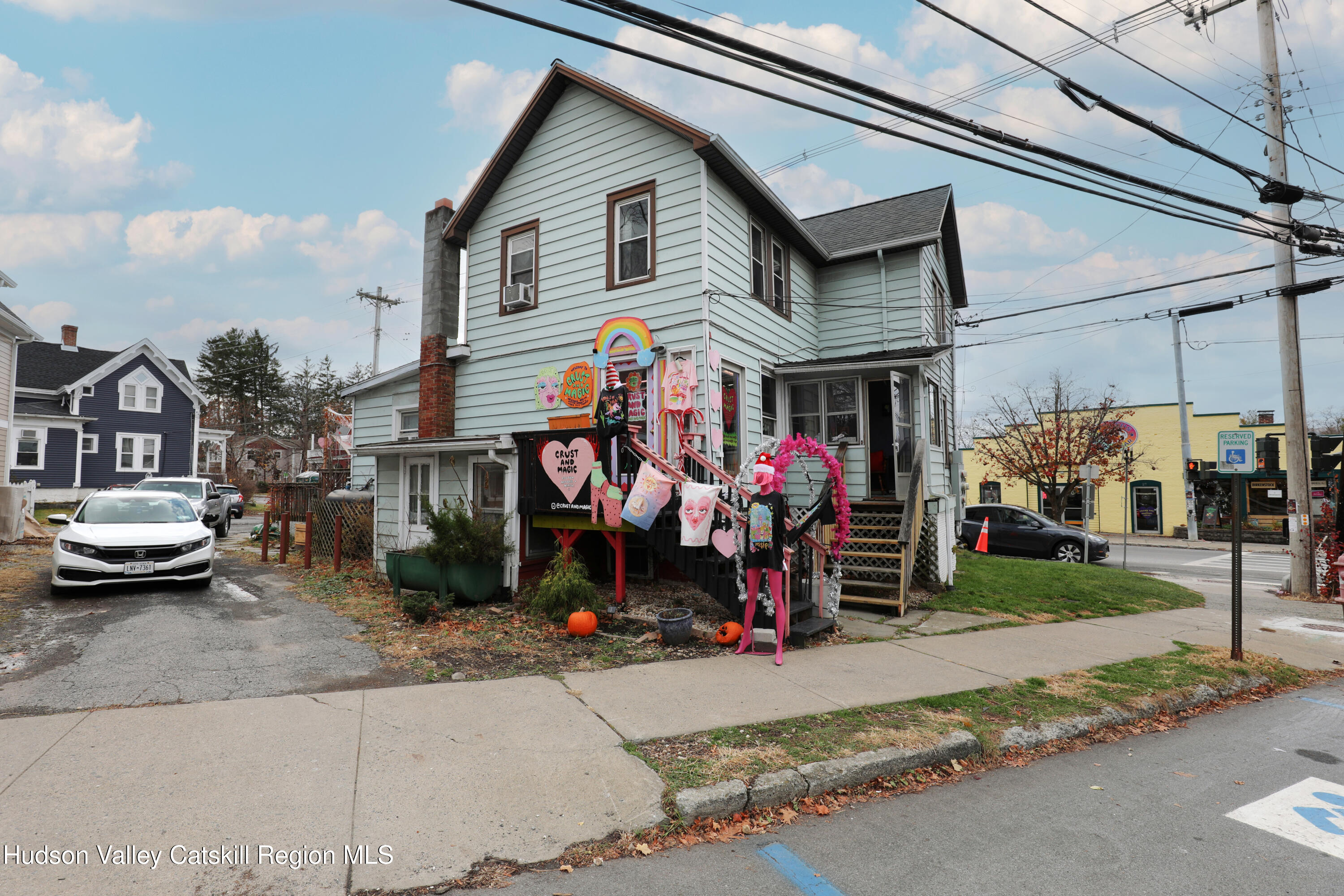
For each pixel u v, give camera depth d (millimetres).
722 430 9547
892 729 4715
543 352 11242
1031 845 3432
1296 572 13039
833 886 3014
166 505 10844
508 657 6633
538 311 11352
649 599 9594
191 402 32406
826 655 6883
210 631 7441
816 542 8180
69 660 6195
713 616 8539
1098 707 5473
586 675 5988
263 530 14453
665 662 6508
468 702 5160
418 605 8016
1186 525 27953
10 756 4020
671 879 3049
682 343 9531
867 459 11227
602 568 11094
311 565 12852
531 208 11578
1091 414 26750
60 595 9312
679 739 4461
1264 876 3172
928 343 13719
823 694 5516
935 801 3979
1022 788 4176
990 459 32250
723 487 8562
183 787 3672
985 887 3027
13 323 16375
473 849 3182
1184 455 26094
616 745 4344
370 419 15234
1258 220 9391
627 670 6172
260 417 57250
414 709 4988
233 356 53375
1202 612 10758
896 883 3047
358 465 15477
